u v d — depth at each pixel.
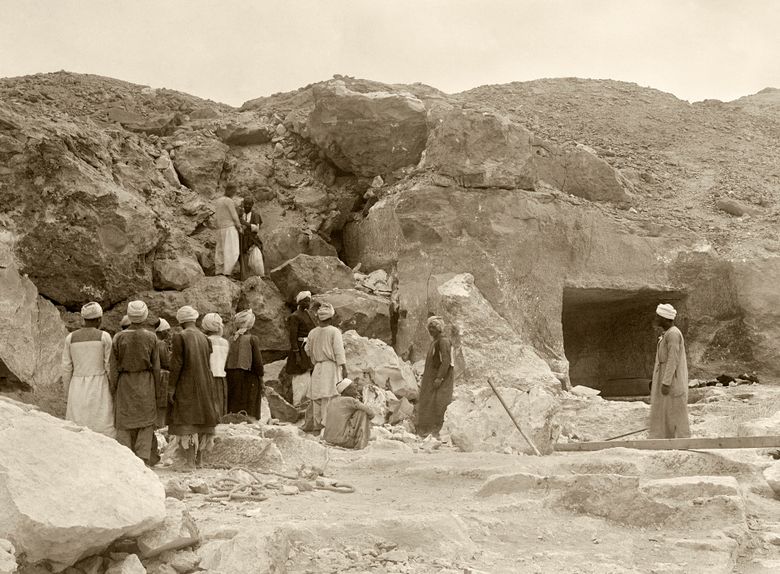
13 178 13.62
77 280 13.84
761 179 21.39
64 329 13.13
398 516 6.11
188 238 16.38
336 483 7.76
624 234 17.20
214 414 8.46
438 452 10.45
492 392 10.88
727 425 12.47
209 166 18.38
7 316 12.27
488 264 15.98
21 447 5.07
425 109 18.23
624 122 24.53
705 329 17.31
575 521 6.82
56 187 13.78
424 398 12.20
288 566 5.32
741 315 17.36
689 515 6.93
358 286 16.19
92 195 13.98
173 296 14.52
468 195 16.39
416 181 17.14
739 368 17.19
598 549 6.19
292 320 13.36
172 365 8.36
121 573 4.89
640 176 20.47
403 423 13.19
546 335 16.16
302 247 17.33
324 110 18.28
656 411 10.59
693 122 25.11
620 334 18.77
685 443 9.09
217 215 15.89
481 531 6.34
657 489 7.31
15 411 5.57
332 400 11.28
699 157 22.47
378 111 18.00
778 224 18.91
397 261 16.61
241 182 18.27
